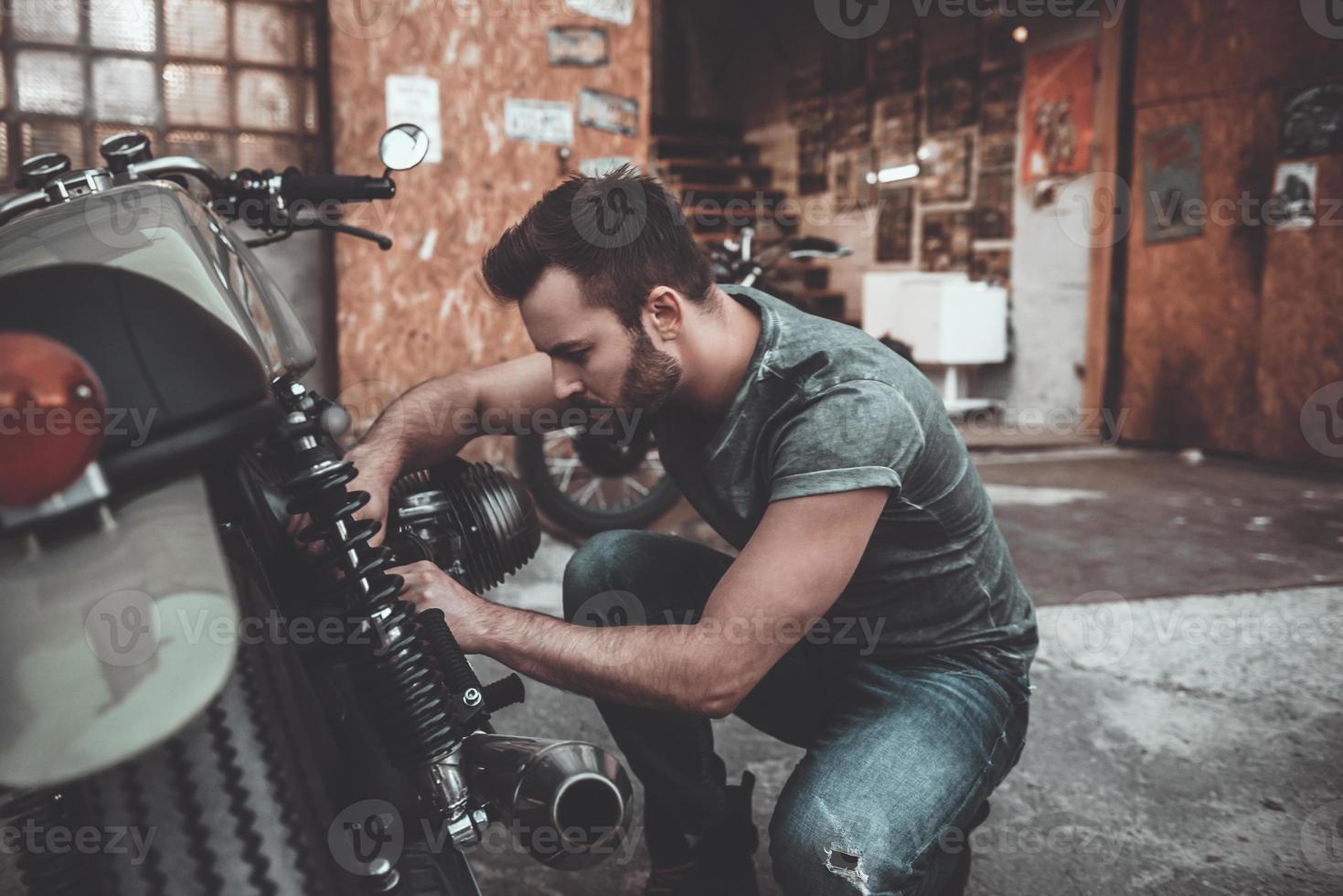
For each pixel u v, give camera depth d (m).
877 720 1.22
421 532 1.25
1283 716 2.32
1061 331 6.86
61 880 0.80
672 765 1.43
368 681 0.93
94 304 0.78
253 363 0.82
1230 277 5.74
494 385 1.42
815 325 1.20
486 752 0.93
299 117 4.03
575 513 3.60
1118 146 6.32
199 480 0.79
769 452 1.16
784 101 9.43
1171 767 2.08
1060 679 2.50
